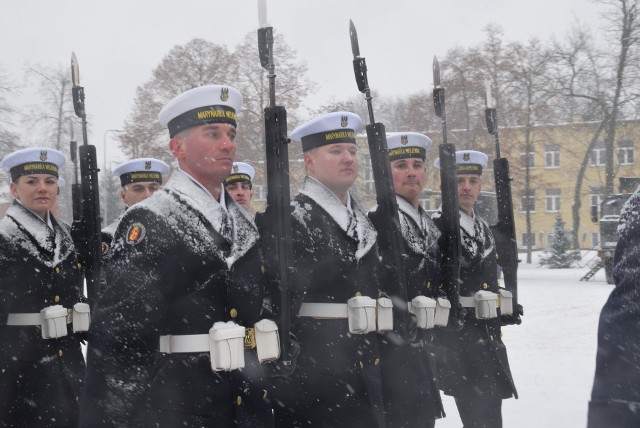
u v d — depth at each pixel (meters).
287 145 3.32
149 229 2.73
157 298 2.66
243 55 27.73
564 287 19.11
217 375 2.82
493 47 32.88
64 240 4.64
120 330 2.59
